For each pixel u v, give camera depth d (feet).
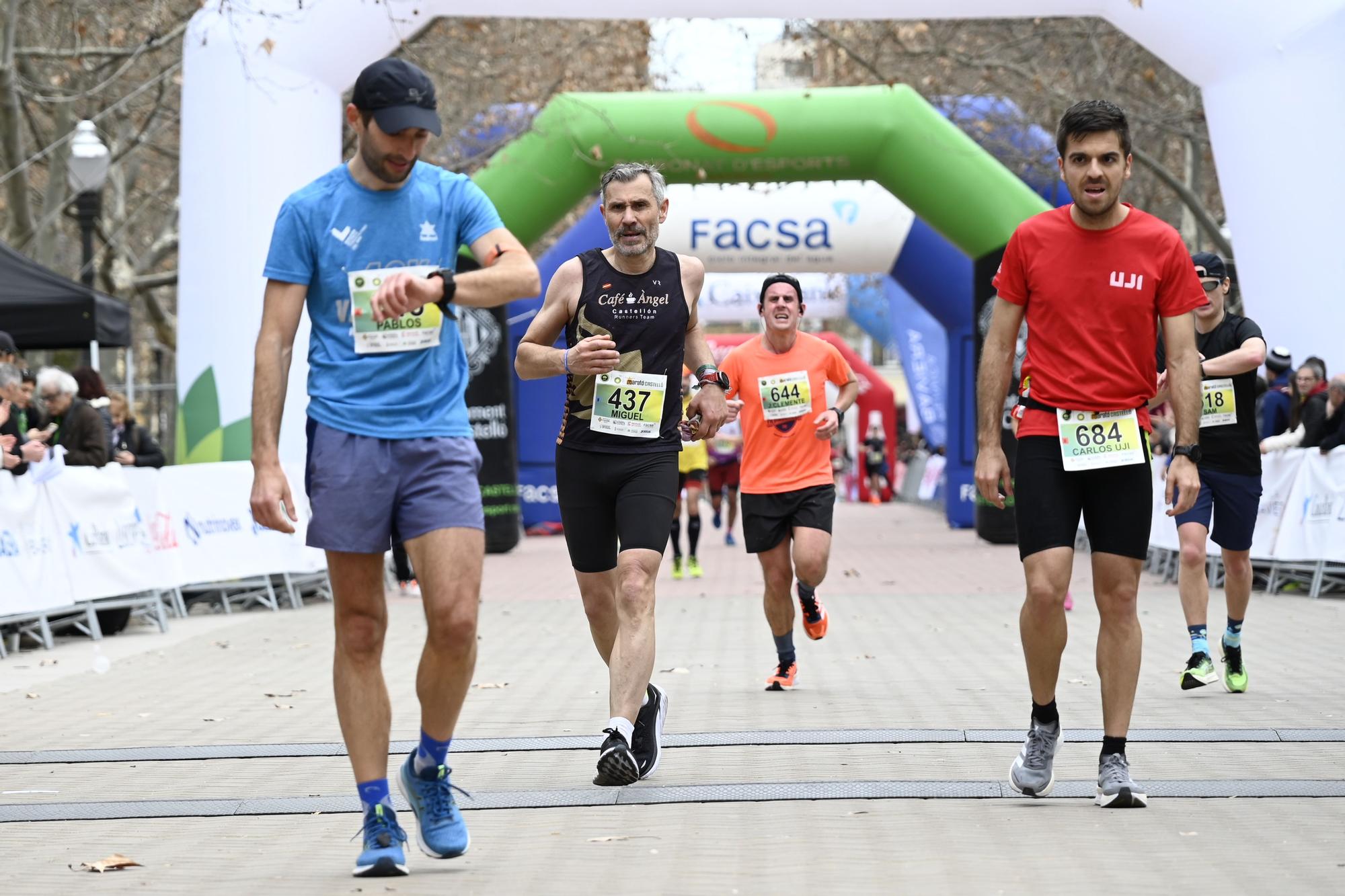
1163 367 45.39
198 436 80.53
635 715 31.14
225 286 80.23
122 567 63.31
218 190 80.23
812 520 43.96
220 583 74.69
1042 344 28.50
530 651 54.70
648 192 32.53
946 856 24.82
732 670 48.52
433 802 24.88
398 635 61.72
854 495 232.94
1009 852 25.00
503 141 108.47
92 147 92.84
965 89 124.67
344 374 23.89
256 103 80.02
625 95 101.55
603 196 32.60
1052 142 117.19
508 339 115.44
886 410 229.25
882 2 81.30
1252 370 41.86
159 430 158.40
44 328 75.87
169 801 30.71
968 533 127.75
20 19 115.34
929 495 191.83
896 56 120.67
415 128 22.98
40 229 115.44
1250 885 22.66
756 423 44.50
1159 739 34.65
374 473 23.61
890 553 105.91
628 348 32.58
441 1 82.33
